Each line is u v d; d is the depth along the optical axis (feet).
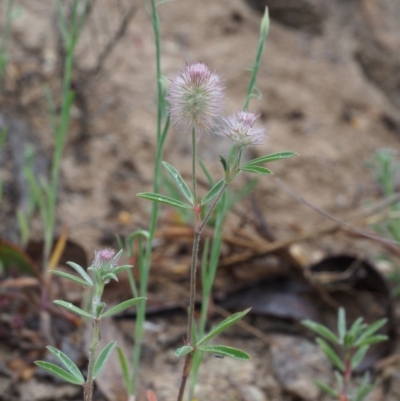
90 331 1.46
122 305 1.13
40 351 1.47
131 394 1.36
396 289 1.62
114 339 1.49
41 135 1.86
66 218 1.71
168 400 1.45
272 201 1.90
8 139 1.76
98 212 1.75
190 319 1.18
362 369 1.53
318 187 1.98
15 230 1.63
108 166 1.86
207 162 1.94
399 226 1.69
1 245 1.47
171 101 1.13
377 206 1.63
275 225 1.84
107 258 1.12
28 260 1.47
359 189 2.00
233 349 1.16
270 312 1.56
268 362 1.53
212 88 1.12
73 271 1.57
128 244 1.37
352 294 1.61
